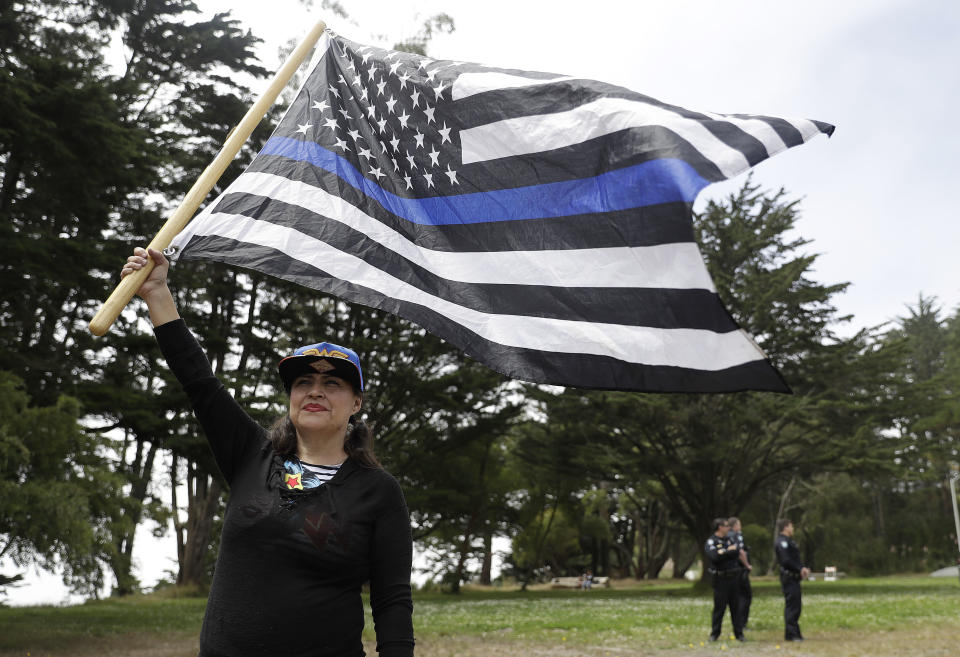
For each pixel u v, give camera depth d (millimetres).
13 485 13828
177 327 3119
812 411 37781
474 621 20234
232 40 28703
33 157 18375
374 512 2859
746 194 38938
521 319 3713
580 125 3893
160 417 20578
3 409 14742
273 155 4078
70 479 15445
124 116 23906
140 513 18109
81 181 19188
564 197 3807
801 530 76250
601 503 57250
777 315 37375
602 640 15078
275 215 3889
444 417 37844
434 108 4164
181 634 18047
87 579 15547
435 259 3936
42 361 19375
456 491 42312
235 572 2732
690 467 38938
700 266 3512
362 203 4008
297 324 32812
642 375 3500
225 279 32625
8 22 18969
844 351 37531
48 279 19391
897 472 36375
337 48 4441
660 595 38875
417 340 33250
